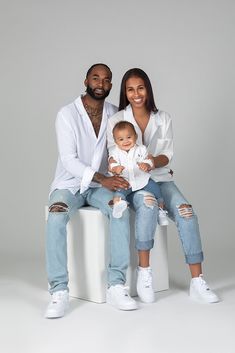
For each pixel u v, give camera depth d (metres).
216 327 3.39
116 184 3.88
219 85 5.64
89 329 3.42
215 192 5.71
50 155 5.77
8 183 5.82
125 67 5.74
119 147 4.04
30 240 5.81
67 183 4.10
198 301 3.93
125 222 3.86
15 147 5.80
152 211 3.93
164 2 5.69
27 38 5.72
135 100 4.13
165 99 5.72
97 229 3.92
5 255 5.56
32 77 5.74
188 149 5.71
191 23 5.66
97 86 4.17
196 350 3.05
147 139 4.20
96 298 3.96
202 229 5.74
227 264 4.99
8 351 3.09
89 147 4.21
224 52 5.62
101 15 5.73
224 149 5.68
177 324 3.46
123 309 3.75
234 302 3.89
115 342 3.19
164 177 4.18
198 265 3.99
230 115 5.64
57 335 3.32
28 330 3.42
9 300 4.07
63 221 3.88
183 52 5.68
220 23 5.62
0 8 5.72
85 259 4.01
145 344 3.15
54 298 3.75
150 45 5.71
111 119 4.17
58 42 5.73
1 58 5.73
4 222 5.83
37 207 5.80
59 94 5.74
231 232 5.72
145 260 3.94
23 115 5.76
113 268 3.87
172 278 4.57
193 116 5.69
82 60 5.73
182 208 4.01
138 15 5.72
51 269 3.82
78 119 4.19
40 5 5.72
